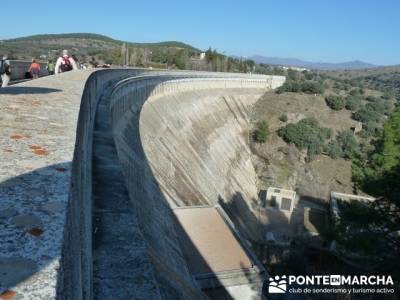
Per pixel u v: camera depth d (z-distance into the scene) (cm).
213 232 2603
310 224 5269
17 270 256
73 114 803
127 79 3400
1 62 2147
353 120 9662
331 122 9362
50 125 679
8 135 580
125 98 3134
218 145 5609
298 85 10912
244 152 6975
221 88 8531
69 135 621
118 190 850
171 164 3419
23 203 352
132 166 2173
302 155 7525
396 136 2605
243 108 8669
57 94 1088
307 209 5709
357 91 12694
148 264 616
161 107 4403
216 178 4612
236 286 2208
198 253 2345
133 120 3198
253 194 5928
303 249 3878
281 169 7081
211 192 4059
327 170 7344
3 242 285
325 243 3759
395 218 2166
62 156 504
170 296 1231
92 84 1897
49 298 236
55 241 297
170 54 13012
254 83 10669
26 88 1167
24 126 650
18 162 461
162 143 3597
